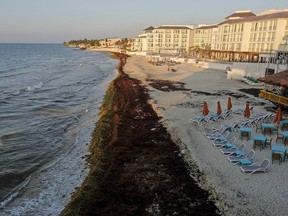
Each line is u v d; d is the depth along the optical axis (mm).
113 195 14375
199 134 22781
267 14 71250
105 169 17422
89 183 15531
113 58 150750
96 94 47469
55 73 82188
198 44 154625
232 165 17141
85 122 30344
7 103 41000
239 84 48781
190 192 14547
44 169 19250
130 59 122000
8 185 17359
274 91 35844
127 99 37125
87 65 109938
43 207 14789
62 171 18750
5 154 22141
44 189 16594
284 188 14438
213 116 26156
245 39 74312
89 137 25203
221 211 12859
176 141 21672
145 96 39281
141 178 16094
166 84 50125
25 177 18328
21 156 21750
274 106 31578
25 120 32031
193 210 13047
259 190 14328
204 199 13914
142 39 178750
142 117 28797
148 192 14648
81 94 47750
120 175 16500
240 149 19172
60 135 26594
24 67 102438
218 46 92625
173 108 31922
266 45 65625
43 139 25609
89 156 20812
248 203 13312
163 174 16547
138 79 57062
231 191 14312
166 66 87188
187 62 96812
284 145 19578
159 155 19188
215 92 41344
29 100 43125
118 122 26312
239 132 22234
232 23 81812
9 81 65125
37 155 21906
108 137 23375
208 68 76812
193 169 16984
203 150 19500
